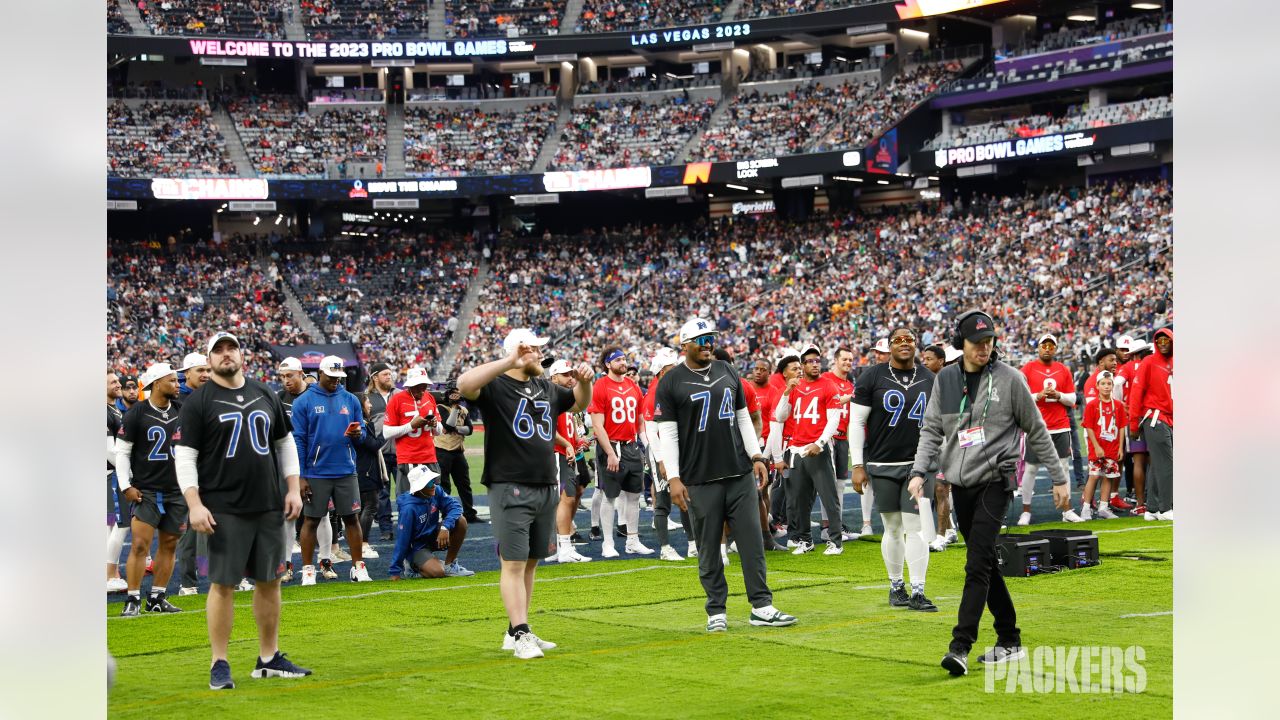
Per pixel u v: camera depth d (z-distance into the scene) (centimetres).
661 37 5112
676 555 1369
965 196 4738
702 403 914
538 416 845
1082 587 1067
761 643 852
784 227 4972
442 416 1666
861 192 5069
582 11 5372
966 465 759
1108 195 4147
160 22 5106
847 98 4928
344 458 1237
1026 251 4106
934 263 4347
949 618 939
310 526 1223
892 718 629
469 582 1230
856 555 1352
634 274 4991
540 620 980
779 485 1526
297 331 4772
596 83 5406
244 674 789
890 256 4509
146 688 743
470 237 5275
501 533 833
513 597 831
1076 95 4488
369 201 5300
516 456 834
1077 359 3466
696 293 4781
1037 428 759
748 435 936
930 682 713
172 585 1280
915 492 791
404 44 5112
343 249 5159
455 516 1275
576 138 5159
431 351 4788
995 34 4766
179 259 4925
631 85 5372
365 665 808
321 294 4959
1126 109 4122
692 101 5231
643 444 1423
